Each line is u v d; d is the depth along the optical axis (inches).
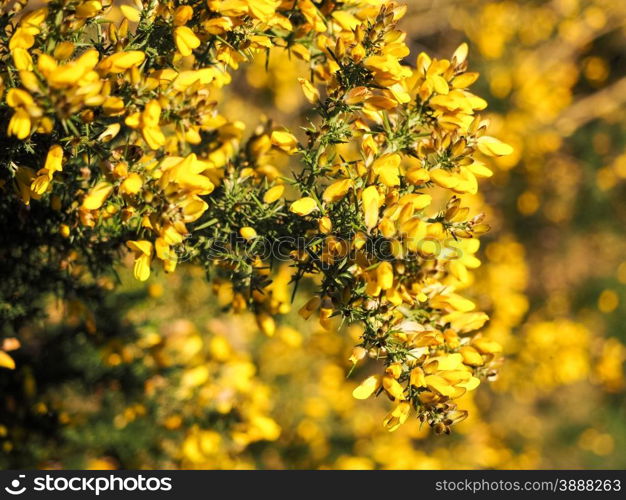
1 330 129.2
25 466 130.4
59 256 100.2
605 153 317.7
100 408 139.6
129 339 133.7
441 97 75.2
